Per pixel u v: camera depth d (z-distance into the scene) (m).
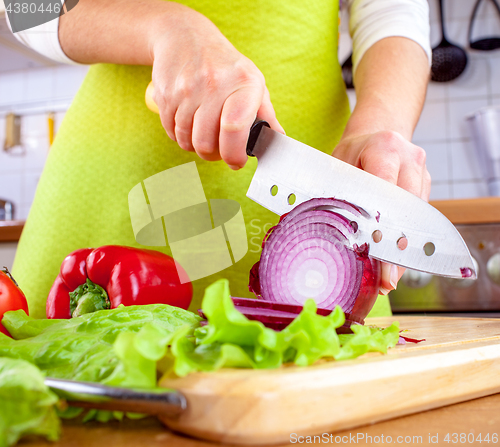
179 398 0.34
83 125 0.97
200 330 0.46
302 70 0.94
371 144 0.70
